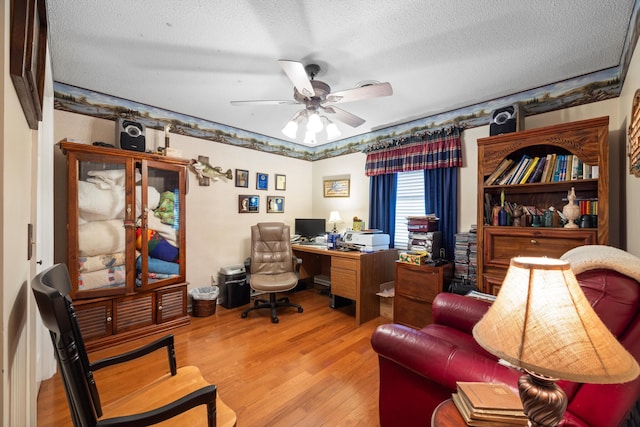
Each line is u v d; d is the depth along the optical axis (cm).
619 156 212
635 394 88
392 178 362
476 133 293
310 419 165
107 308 248
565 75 232
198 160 343
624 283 95
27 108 91
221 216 368
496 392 97
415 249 305
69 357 79
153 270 276
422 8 156
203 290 342
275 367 219
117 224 252
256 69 224
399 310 299
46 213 208
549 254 215
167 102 293
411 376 134
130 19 166
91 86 256
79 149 230
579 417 90
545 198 245
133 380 201
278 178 432
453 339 170
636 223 168
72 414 86
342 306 359
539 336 69
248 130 391
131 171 256
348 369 217
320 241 407
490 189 259
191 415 111
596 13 159
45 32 99
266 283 309
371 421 164
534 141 220
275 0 150
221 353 240
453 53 200
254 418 165
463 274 282
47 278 92
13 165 74
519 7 155
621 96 206
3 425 64
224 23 169
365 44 190
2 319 63
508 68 221
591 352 65
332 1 151
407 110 310
